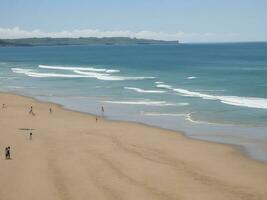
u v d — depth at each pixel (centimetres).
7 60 19562
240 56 19438
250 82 8631
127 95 7200
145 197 2633
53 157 3488
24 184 2862
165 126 4803
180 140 4141
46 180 2933
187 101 6419
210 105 6034
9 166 3244
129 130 4594
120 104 6350
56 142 4016
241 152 3709
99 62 17500
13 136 4284
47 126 4812
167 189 2769
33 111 5850
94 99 6881
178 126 4794
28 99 6988
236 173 3119
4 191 2744
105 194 2681
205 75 10450
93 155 3550
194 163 3362
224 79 9375
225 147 3866
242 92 7244
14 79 10256
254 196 2664
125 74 11244
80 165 3266
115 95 7244
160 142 4053
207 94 7081
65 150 3712
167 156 3553
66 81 9631
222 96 6788
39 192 2723
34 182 2898
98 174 3058
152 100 6612
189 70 12069
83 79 9969
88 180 2931
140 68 13400
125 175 3036
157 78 9938
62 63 17162
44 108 6119
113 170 3148
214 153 3672
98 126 4819
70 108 6103
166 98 6762
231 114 5388
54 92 7812
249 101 6228
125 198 2619
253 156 3584
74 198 2628
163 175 3045
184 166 3275
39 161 3369
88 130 4584
